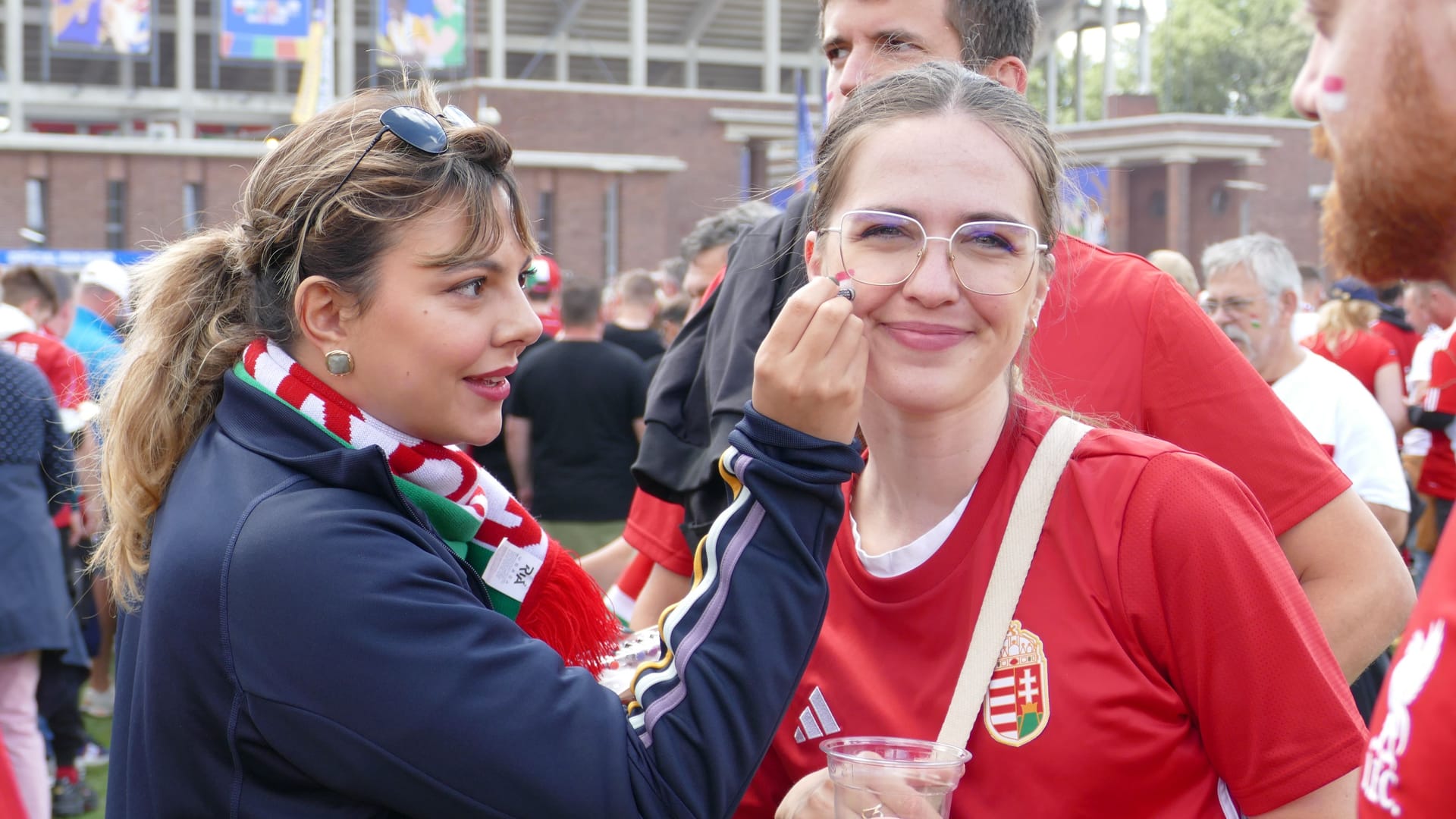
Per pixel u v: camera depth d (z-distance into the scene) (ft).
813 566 4.35
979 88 4.73
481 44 124.26
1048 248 4.80
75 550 16.49
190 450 4.73
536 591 5.27
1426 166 2.31
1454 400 16.15
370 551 4.11
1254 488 6.15
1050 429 4.76
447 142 4.55
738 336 7.27
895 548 4.91
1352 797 4.23
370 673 3.97
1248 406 6.18
